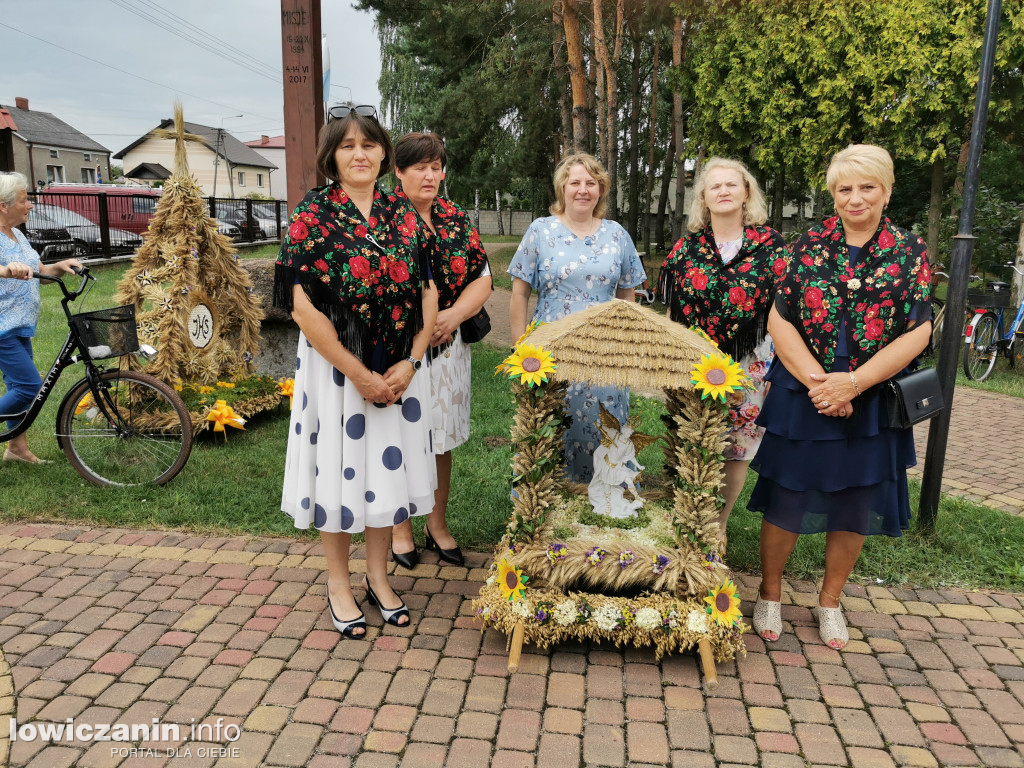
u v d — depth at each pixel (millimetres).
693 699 2486
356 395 2637
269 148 61500
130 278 4887
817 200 17422
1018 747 2305
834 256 2594
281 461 4496
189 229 4891
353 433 2641
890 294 2512
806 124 9469
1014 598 3236
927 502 3707
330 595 2857
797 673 2658
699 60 10898
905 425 2535
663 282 3303
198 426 4582
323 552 3461
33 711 2338
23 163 40219
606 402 3277
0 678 2488
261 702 2416
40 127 42781
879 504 2684
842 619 2871
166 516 3727
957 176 12094
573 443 3326
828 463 2602
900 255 2531
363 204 2629
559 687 2529
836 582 2836
